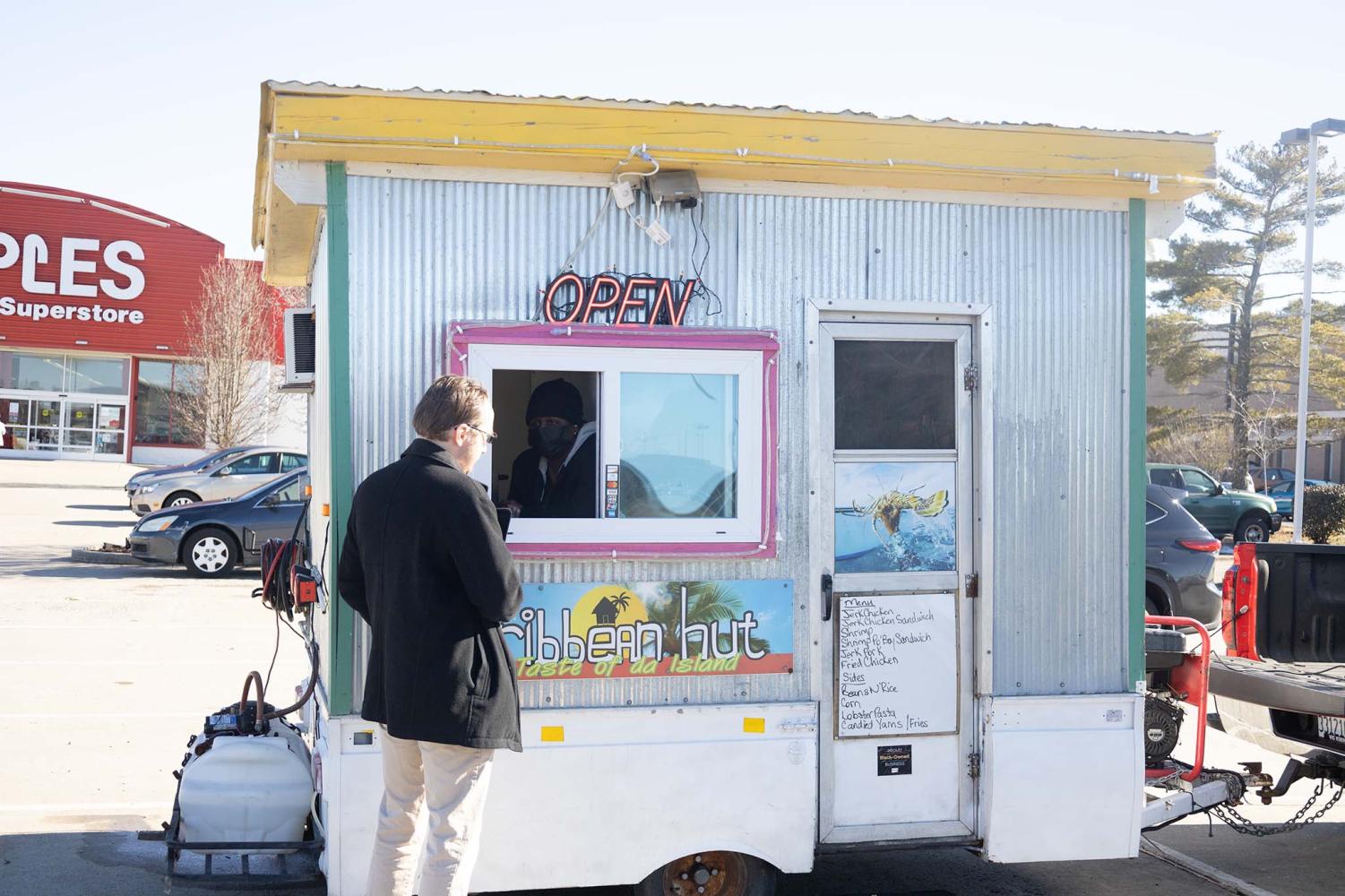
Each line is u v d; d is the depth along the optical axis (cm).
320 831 464
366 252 410
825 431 449
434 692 346
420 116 401
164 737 730
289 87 393
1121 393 475
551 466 426
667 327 428
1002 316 464
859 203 451
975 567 461
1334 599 550
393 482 358
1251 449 3975
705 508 433
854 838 450
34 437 3625
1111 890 535
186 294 3647
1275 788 546
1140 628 474
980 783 460
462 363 409
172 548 1490
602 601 424
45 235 3541
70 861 521
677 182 425
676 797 427
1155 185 459
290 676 920
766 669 438
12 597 1268
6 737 721
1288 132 2158
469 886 404
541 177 423
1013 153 446
